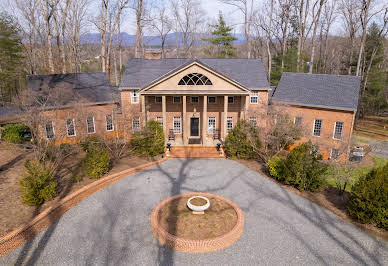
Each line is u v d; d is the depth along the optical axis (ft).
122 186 56.54
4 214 41.81
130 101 89.86
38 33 148.46
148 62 97.76
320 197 53.78
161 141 77.25
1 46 117.08
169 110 92.17
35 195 44.88
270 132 71.46
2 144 75.31
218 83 80.64
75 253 35.47
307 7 149.69
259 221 43.93
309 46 234.38
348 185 61.31
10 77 123.03
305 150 57.93
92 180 56.65
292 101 90.02
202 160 75.46
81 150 76.95
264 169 68.64
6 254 34.86
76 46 153.07
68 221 42.73
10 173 56.65
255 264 34.14
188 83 80.84
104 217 44.21
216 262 34.40
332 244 38.47
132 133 78.54
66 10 130.62
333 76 89.92
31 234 38.78
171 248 36.94
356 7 138.00
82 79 95.04
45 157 63.93
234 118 93.45
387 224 41.52
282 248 37.29
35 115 65.10
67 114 77.87
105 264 33.63
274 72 146.10
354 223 44.16
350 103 79.25
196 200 47.26
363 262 34.94
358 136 118.32
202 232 39.73
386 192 41.73
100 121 89.15
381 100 148.56
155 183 58.59
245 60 98.94
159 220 42.86
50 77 88.89
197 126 94.32
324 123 84.48
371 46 148.25
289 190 56.59
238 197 52.65
